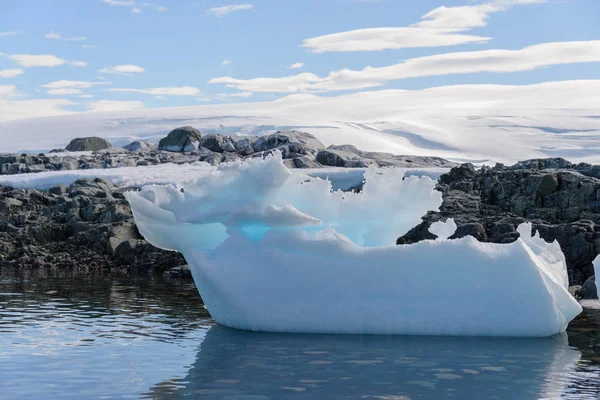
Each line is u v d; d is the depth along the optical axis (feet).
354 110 381.19
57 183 111.65
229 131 311.47
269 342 38.14
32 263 80.38
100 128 352.28
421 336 39.73
